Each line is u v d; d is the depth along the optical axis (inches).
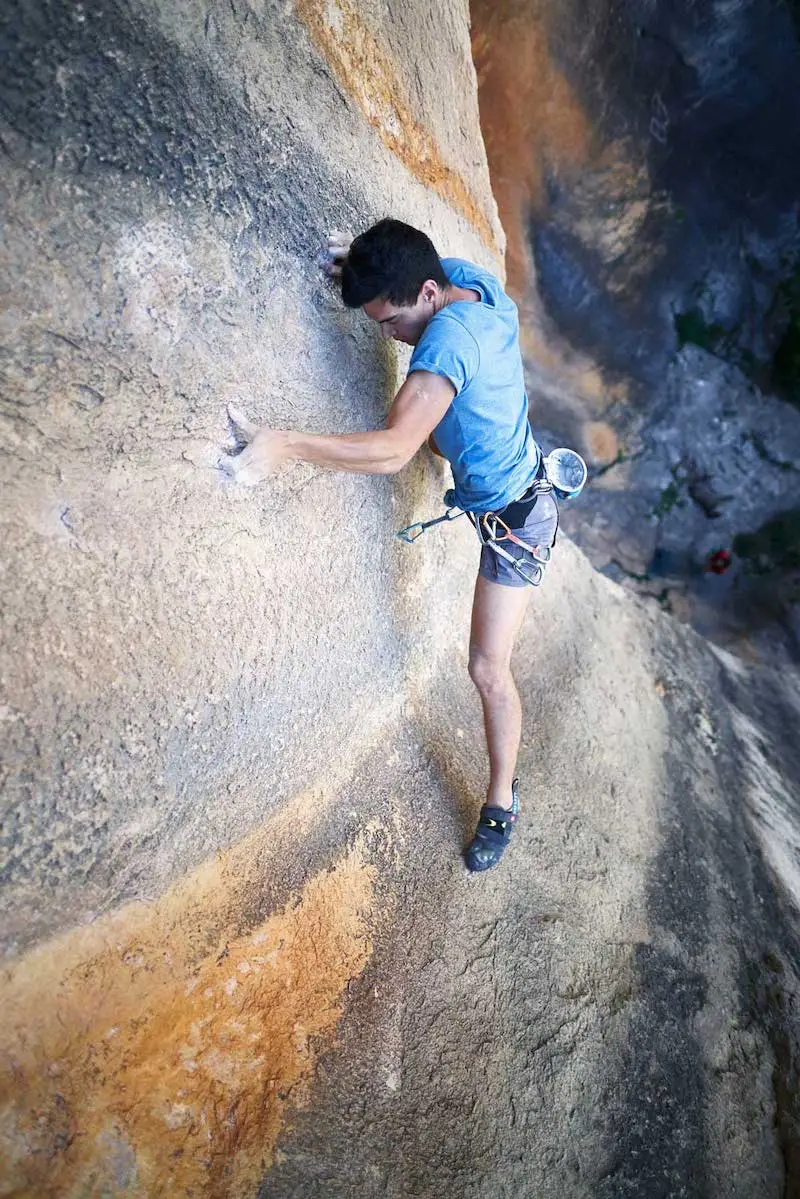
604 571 284.4
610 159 228.7
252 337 56.8
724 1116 82.2
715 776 135.2
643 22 213.0
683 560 290.8
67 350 43.1
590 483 277.4
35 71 38.3
